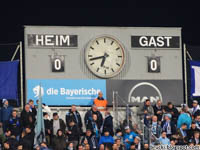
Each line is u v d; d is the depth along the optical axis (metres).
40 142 55.06
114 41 60.34
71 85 59.75
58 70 59.75
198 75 61.19
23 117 55.78
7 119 56.88
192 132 57.28
